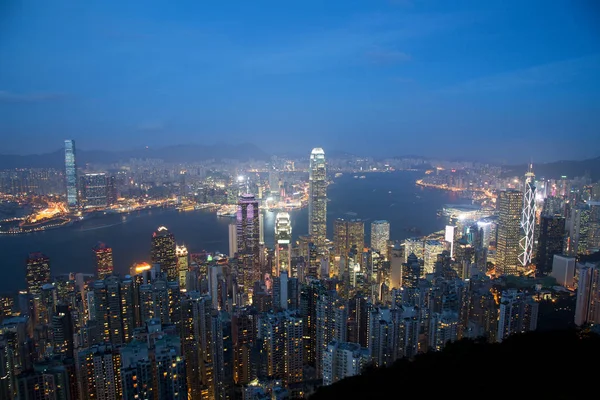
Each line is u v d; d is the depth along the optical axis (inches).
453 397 1401.3
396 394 1520.7
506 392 1337.4
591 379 1326.3
